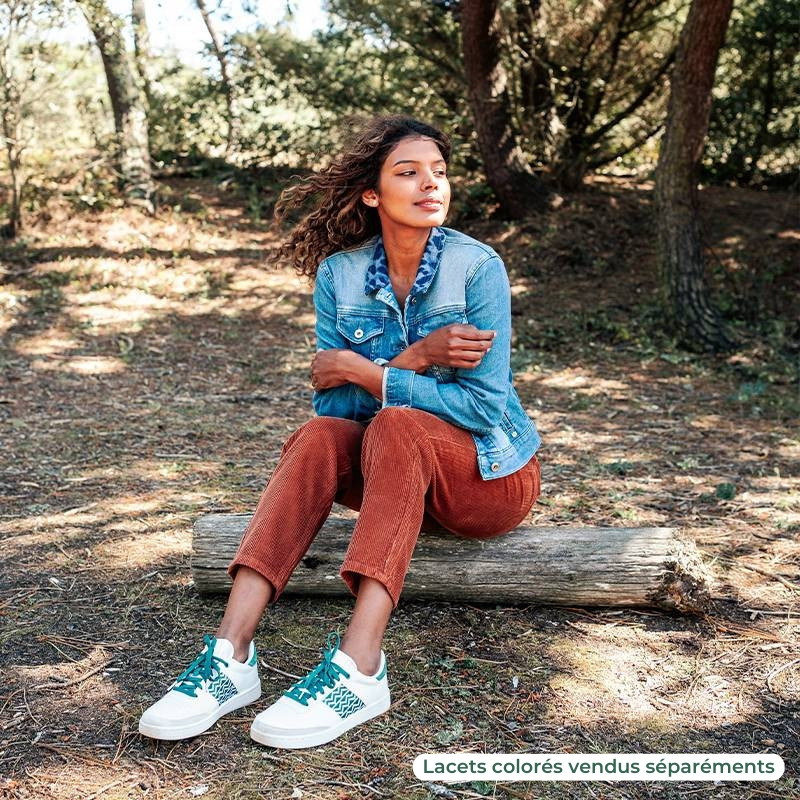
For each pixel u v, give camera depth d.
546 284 9.87
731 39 11.38
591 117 11.66
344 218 2.92
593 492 4.58
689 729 2.51
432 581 3.15
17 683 2.74
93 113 12.23
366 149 2.77
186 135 13.56
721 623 3.11
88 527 4.06
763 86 11.66
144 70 12.78
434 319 2.84
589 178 12.42
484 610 3.19
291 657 2.88
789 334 8.46
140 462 5.08
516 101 11.34
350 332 2.92
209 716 2.45
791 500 4.43
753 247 10.05
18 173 10.49
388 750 2.40
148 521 4.14
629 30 11.03
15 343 7.89
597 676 2.77
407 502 2.54
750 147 11.84
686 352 8.11
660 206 8.45
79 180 11.73
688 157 8.26
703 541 3.88
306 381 7.22
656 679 2.76
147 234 10.90
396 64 11.58
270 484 2.68
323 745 2.42
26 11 9.63
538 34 10.88
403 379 2.73
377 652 2.51
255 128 13.24
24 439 5.47
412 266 2.88
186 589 3.41
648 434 5.82
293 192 3.02
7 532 4.00
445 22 11.04
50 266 9.85
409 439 2.61
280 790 2.24
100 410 6.20
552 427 6.00
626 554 3.11
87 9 9.98
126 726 2.51
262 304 9.32
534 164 11.64
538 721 2.54
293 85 12.01
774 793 2.25
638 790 2.26
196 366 7.52
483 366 2.74
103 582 3.47
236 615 2.56
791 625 3.11
